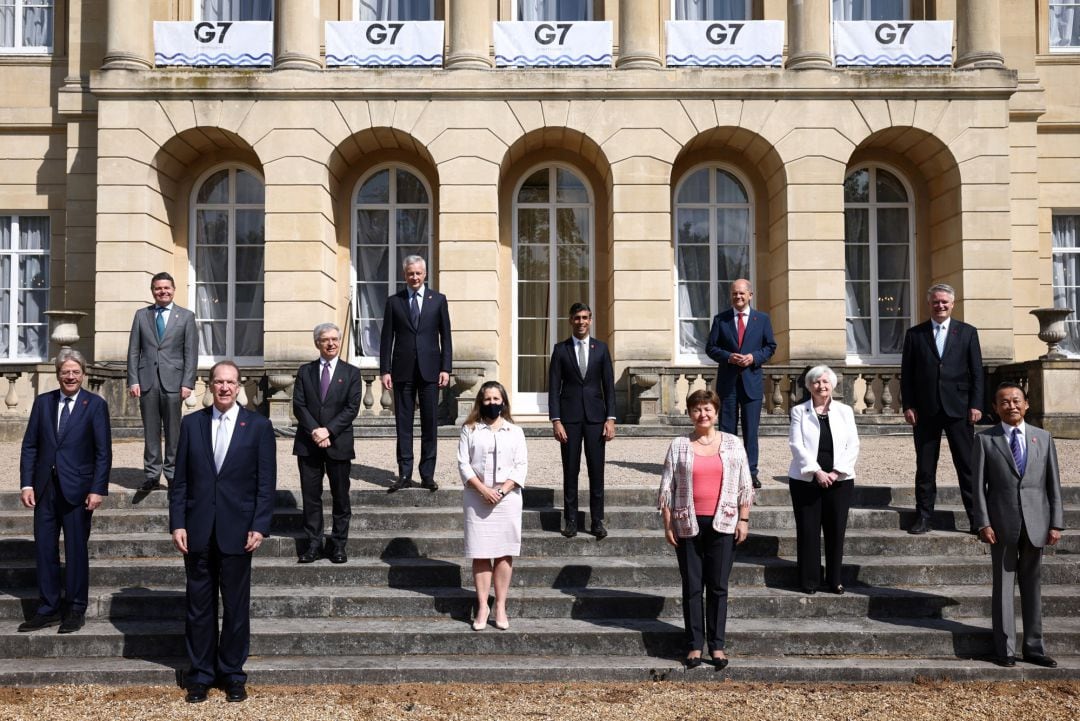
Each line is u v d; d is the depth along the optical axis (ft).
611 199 57.41
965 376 28.96
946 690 21.48
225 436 21.65
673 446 22.97
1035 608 22.74
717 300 61.57
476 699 20.97
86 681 22.06
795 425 26.18
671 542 22.86
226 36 56.85
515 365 61.21
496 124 56.65
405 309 31.91
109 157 56.03
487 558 23.95
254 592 25.81
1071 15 64.39
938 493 31.63
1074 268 64.59
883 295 61.82
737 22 57.36
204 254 61.52
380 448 41.63
